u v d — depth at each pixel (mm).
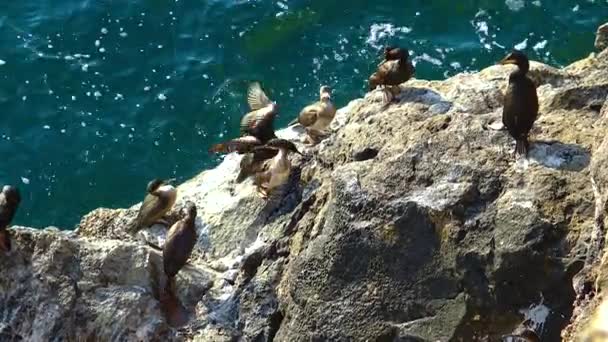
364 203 14477
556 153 14484
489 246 13672
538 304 13375
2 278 15383
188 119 24844
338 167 15125
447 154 14711
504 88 16328
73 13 26812
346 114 18141
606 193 13000
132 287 15297
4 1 27266
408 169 14695
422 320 13883
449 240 13930
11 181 23844
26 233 15523
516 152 14539
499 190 14156
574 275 13242
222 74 25609
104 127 24703
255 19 26578
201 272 15695
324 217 15047
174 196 16344
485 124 15203
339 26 26359
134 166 24203
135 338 14945
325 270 14547
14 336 15258
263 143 17234
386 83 16484
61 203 23781
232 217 16547
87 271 15352
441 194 14203
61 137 24547
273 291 15188
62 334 15141
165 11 26891
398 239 14195
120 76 25672
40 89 25375
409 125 15703
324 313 14391
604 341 10891
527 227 13555
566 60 25688
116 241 15773
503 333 13492
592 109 15477
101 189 23922
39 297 15250
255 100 18984
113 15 26812
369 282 14297
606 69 16812
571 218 13633
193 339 14883
